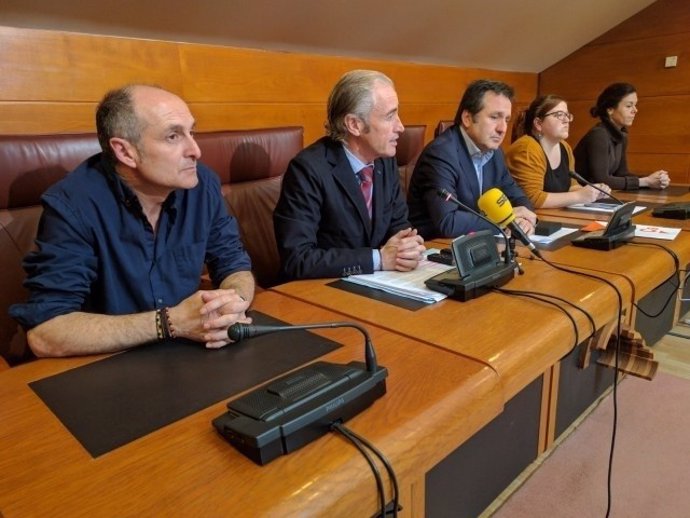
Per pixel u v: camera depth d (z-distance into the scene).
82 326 0.90
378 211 1.59
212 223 1.28
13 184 1.25
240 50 2.24
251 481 0.55
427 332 0.92
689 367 1.81
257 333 0.74
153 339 0.90
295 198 1.44
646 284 1.23
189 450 0.60
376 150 1.48
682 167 3.76
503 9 3.01
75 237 1.05
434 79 3.23
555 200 2.10
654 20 3.66
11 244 1.25
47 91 1.72
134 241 1.13
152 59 1.96
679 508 1.19
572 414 1.39
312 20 2.36
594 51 3.96
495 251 1.16
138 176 1.09
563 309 1.00
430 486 0.88
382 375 0.70
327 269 1.27
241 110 2.31
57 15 1.75
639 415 1.53
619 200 2.19
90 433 0.64
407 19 2.67
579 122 4.16
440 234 1.73
